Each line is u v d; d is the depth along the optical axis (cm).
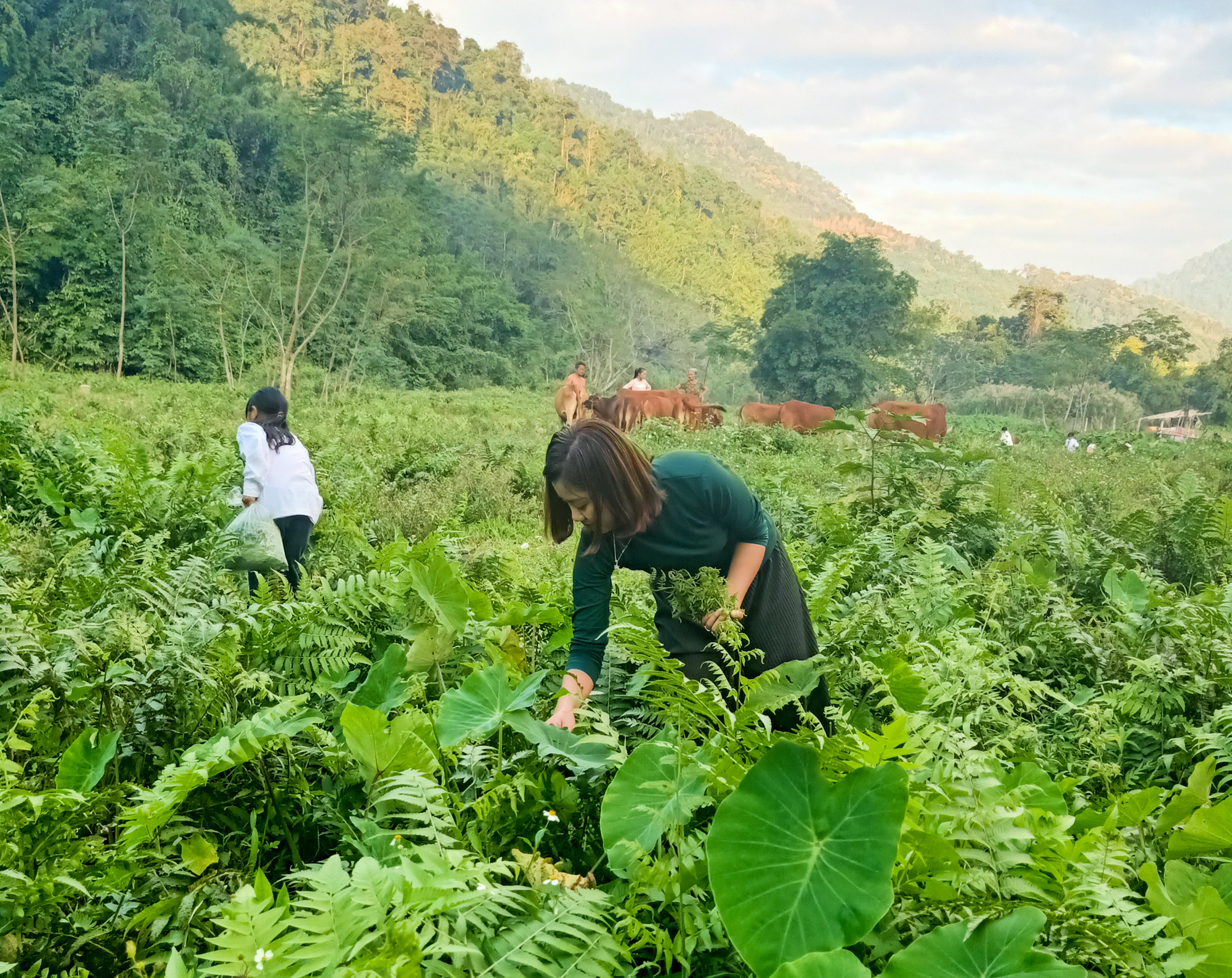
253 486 548
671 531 267
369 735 211
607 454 253
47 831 186
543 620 343
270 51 13262
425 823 196
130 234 4472
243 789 222
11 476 680
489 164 13988
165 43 6562
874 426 1109
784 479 1078
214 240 4725
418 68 16888
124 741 245
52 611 347
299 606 333
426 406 3222
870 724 290
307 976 138
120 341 3862
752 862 160
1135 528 687
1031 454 1881
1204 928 164
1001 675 323
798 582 293
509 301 7750
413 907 150
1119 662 393
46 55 5709
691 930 170
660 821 185
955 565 534
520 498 955
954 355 9675
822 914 153
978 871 166
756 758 198
